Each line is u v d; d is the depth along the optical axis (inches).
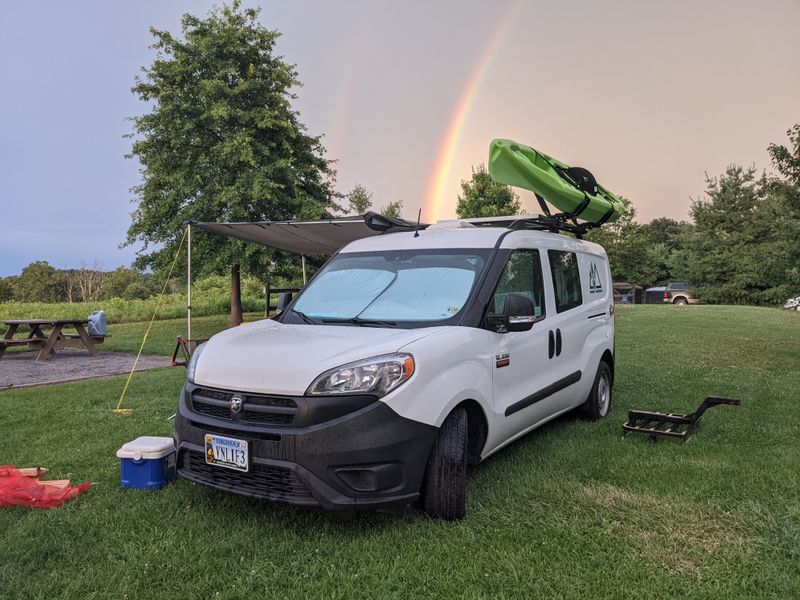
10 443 210.7
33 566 121.2
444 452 140.0
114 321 951.0
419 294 168.2
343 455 124.0
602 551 127.3
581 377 218.2
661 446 201.5
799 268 441.7
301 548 129.1
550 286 202.5
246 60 771.4
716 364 381.1
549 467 179.5
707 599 109.7
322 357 133.8
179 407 147.4
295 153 791.7
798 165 393.1
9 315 908.0
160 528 138.9
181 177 716.7
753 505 148.6
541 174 214.2
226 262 717.3
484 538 133.0
